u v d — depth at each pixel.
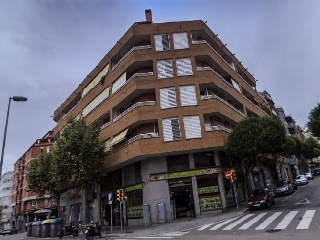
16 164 75.62
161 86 25.00
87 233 19.12
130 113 25.12
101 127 30.09
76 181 26.39
